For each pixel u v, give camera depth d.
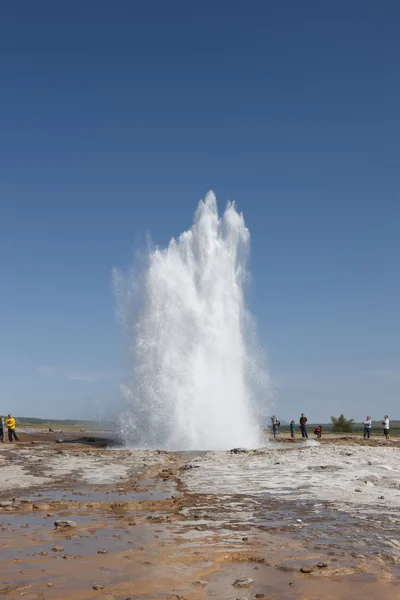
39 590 7.43
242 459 24.19
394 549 9.43
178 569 8.43
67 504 13.71
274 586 7.64
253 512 12.77
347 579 7.92
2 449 32.03
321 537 10.28
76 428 76.88
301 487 16.33
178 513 12.75
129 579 7.93
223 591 7.45
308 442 38.81
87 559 8.92
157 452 29.41
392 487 16.34
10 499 14.72
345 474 18.81
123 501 14.16
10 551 9.40
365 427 45.22
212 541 10.07
